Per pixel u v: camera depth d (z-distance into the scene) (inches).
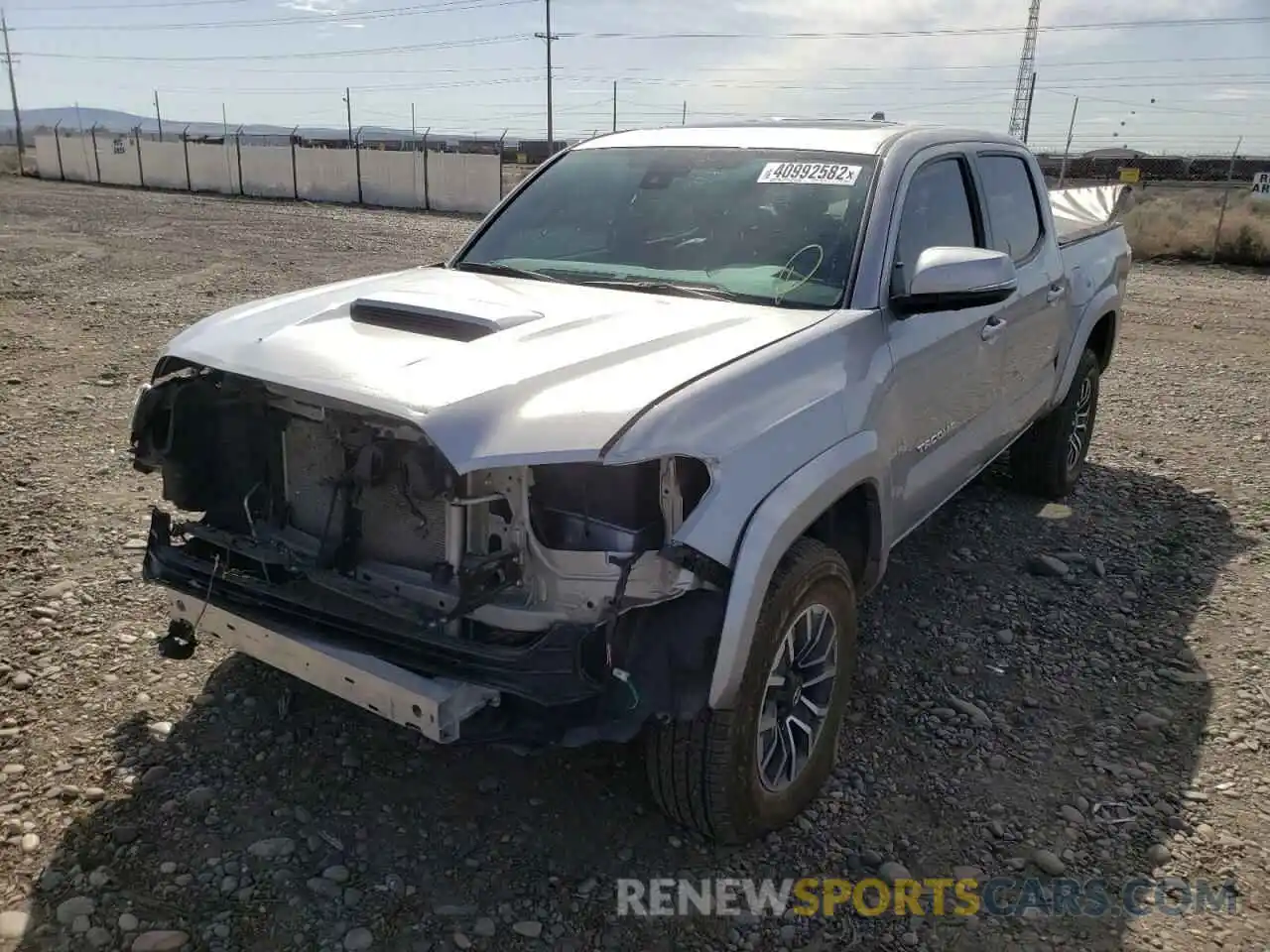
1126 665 169.9
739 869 120.7
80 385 311.3
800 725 125.8
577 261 159.9
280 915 109.8
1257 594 196.1
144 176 1498.5
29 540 195.5
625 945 109.0
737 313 134.8
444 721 102.6
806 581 117.2
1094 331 249.3
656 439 101.8
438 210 1200.8
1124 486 256.8
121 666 154.1
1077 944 111.4
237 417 124.0
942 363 153.9
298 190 1330.0
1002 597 193.0
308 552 121.9
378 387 107.4
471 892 114.8
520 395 106.0
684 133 177.6
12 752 133.3
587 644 104.5
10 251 637.9
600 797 131.8
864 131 166.4
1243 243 766.5
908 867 122.5
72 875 113.5
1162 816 132.3
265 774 132.2
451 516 107.5
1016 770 141.4
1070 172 1633.9
